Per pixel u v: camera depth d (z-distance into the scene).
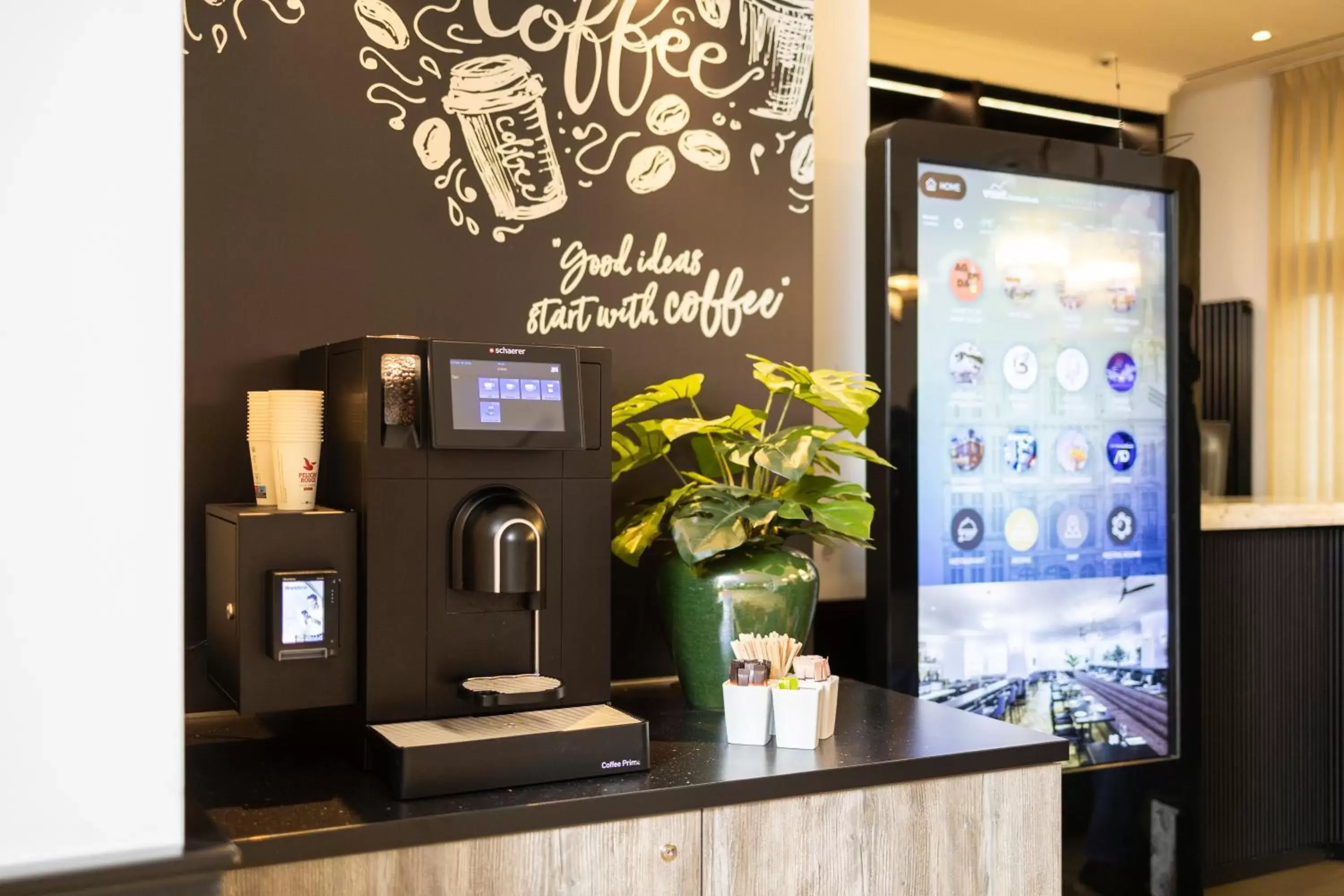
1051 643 2.51
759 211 2.20
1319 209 6.12
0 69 0.81
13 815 0.83
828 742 1.62
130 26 0.86
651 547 2.09
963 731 1.68
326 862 1.21
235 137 1.78
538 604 1.50
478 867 1.28
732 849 1.41
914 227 2.26
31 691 0.83
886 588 2.24
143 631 0.87
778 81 2.23
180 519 0.88
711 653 1.81
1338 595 3.28
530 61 2.00
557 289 2.02
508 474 1.53
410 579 1.46
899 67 5.61
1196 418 2.65
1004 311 2.46
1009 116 6.00
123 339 0.85
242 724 1.70
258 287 1.79
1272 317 6.32
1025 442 2.49
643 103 2.09
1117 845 2.53
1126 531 2.61
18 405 0.82
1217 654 3.04
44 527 0.83
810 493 1.91
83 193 0.84
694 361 2.14
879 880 1.51
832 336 2.49
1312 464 6.13
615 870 1.35
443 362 1.47
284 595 1.39
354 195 1.86
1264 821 3.16
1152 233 2.64
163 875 0.86
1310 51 5.98
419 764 1.32
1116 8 5.34
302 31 1.83
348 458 1.50
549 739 1.39
